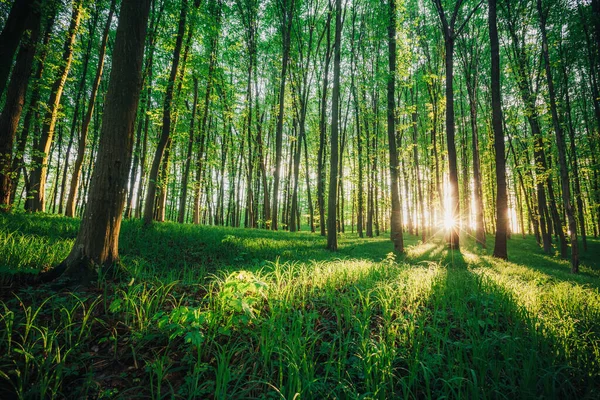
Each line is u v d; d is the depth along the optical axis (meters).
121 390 2.43
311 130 31.42
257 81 25.80
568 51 15.54
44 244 5.96
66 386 2.43
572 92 19.17
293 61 22.50
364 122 22.98
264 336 3.03
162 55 16.09
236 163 28.73
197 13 11.57
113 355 2.86
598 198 15.87
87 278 4.48
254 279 3.57
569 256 17.50
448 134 14.20
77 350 2.82
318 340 3.39
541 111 15.37
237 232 14.31
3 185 9.09
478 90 24.55
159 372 2.38
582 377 2.98
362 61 22.50
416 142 24.11
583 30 14.00
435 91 20.75
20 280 4.16
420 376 2.89
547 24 16.06
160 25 12.59
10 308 3.38
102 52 13.28
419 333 3.34
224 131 24.56
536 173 18.23
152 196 11.05
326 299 4.49
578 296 5.71
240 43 21.25
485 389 2.64
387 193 26.08
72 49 12.73
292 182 30.95
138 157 17.77
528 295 5.25
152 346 3.04
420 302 4.62
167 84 11.06
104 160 4.88
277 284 4.71
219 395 2.32
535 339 3.39
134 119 5.18
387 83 13.88
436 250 14.29
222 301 3.45
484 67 23.80
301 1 22.67
